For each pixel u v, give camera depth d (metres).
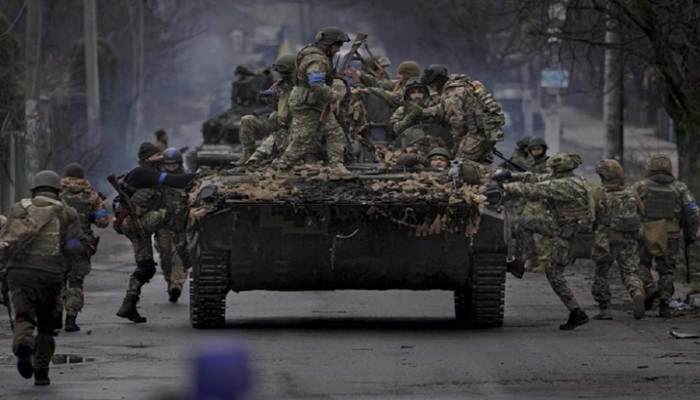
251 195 32.88
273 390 24.61
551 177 35.12
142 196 37.09
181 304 41.84
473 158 37.53
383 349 30.66
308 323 36.56
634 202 36.94
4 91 74.38
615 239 36.88
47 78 92.88
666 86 57.28
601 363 28.20
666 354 29.62
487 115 37.31
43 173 26.61
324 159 35.44
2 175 72.94
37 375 25.42
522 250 51.56
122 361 28.72
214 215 33.06
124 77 131.88
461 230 33.25
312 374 26.62
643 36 56.19
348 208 32.84
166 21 159.50
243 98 78.06
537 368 27.50
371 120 40.19
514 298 43.41
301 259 33.56
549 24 62.81
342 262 33.66
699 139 60.91
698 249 54.47
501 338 32.84
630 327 35.19
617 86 72.50
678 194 37.91
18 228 25.69
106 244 66.25
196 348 11.48
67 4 120.12
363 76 42.56
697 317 37.50
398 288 34.94
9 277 25.78
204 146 70.88
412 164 35.91
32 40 70.62
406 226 33.25
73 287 34.53
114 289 46.91
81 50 108.50
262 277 33.84
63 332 34.28
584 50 82.19
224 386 10.85
